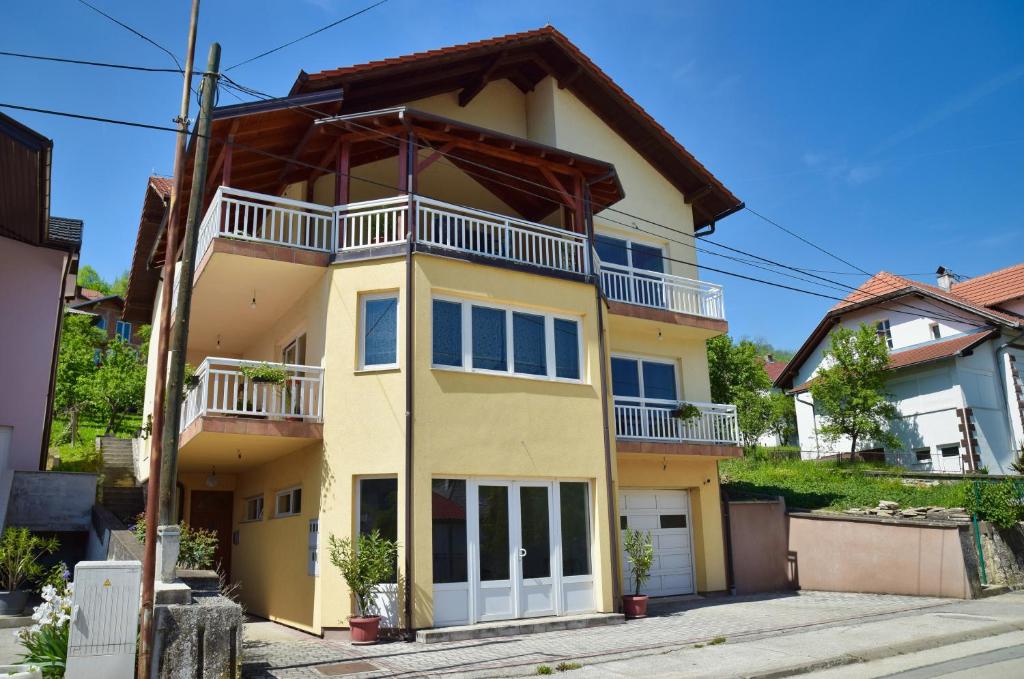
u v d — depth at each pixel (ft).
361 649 34.40
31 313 52.60
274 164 49.42
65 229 55.47
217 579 27.76
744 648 33.45
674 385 61.52
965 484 58.65
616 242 61.82
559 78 60.44
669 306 60.34
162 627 23.58
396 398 39.99
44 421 51.90
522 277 45.11
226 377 40.42
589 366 46.57
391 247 42.24
